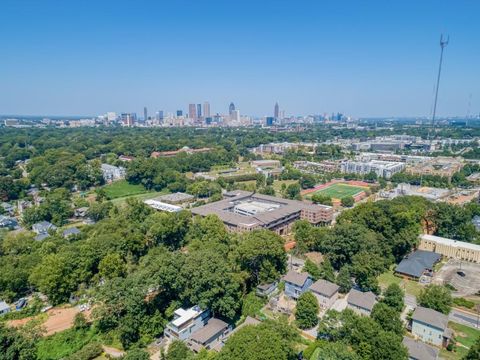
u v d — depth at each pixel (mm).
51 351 81125
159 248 122688
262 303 100125
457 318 94125
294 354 72000
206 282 88188
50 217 176750
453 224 148750
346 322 77500
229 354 64375
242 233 136875
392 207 140250
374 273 108188
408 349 72562
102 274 106125
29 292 105750
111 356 79500
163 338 86500
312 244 134625
